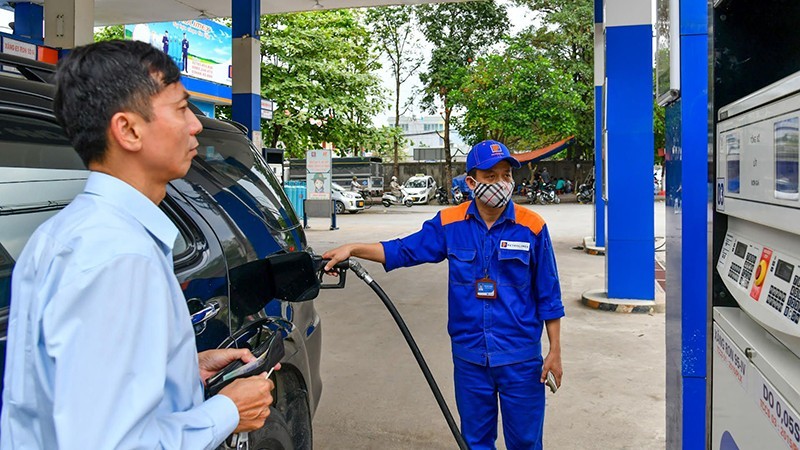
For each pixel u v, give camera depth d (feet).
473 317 8.39
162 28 57.57
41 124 6.03
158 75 3.87
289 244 8.72
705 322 7.81
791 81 4.76
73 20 23.95
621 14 22.31
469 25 84.12
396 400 13.93
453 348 8.71
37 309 3.38
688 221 7.85
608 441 11.72
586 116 82.58
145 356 3.47
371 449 11.57
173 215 6.83
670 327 8.59
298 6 38.40
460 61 84.33
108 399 3.26
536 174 96.84
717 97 7.02
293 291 7.45
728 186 6.42
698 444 7.91
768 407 5.23
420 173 104.78
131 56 3.80
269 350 5.38
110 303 3.34
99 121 3.77
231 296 7.14
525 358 8.38
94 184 3.82
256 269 7.35
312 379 9.49
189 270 6.54
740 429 6.04
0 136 5.66
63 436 3.15
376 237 45.55
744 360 5.90
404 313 22.09
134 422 3.33
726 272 6.53
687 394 7.95
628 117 22.44
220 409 3.98
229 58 66.95
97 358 3.26
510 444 8.68
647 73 22.24
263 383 4.34
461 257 8.43
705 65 7.82
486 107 76.64
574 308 22.66
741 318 6.51
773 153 5.11
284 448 7.71
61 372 3.20
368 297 24.68
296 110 63.93
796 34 6.86
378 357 17.03
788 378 4.83
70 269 3.35
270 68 61.98
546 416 12.86
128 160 3.89
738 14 6.95
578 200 85.81
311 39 62.39
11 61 6.62
